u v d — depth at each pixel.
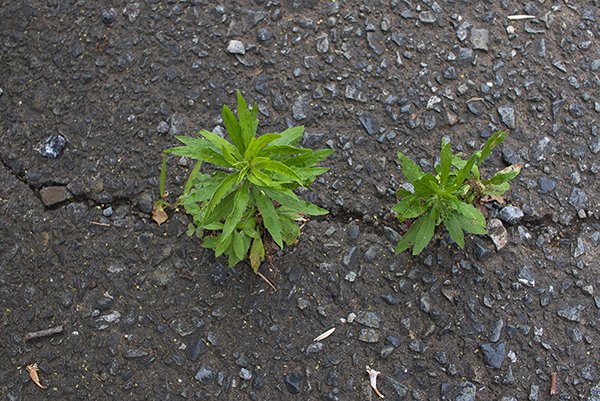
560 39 0.78
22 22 0.77
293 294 0.71
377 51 0.77
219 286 0.71
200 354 0.70
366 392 0.69
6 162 0.74
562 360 0.70
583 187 0.74
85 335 0.70
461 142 0.75
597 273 0.72
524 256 0.72
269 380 0.69
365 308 0.71
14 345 0.70
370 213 0.73
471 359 0.70
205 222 0.67
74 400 0.69
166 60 0.76
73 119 0.75
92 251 0.72
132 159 0.74
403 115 0.75
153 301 0.71
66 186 0.73
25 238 0.72
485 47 0.77
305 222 0.73
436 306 0.71
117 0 0.78
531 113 0.76
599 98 0.76
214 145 0.67
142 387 0.69
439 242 0.72
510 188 0.74
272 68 0.76
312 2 0.78
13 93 0.76
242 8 0.78
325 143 0.74
